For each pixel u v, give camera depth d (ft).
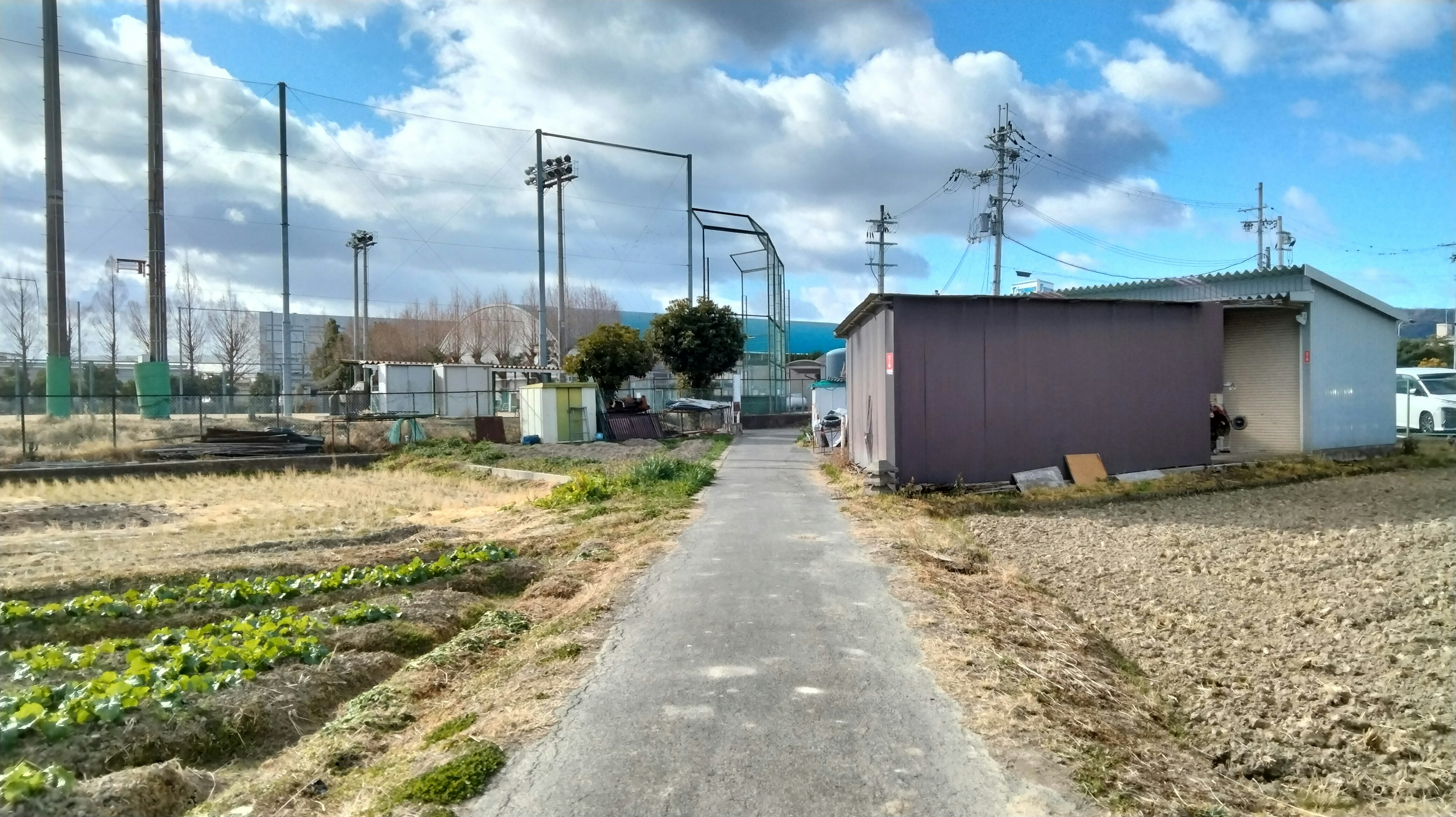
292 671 21.54
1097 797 13.76
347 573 33.32
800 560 32.01
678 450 90.84
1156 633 26.07
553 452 88.74
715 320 138.82
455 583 32.53
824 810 13.26
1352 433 66.59
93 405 108.99
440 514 55.11
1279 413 65.00
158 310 100.01
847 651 21.04
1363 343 67.41
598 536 39.83
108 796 14.03
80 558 38.19
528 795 13.94
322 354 173.99
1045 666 20.79
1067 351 53.47
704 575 29.78
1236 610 28.30
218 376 149.69
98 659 22.86
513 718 17.22
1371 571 32.27
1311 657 23.79
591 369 122.83
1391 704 20.81
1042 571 33.32
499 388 137.69
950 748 15.43
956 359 51.13
